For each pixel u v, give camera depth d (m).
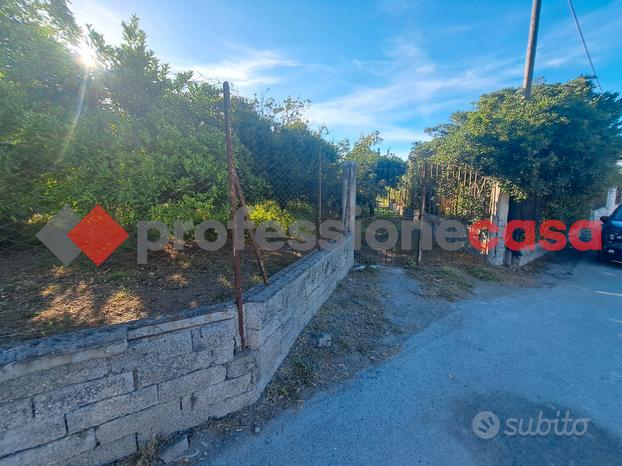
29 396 1.62
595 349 3.47
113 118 2.73
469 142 6.59
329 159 6.74
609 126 7.38
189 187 3.11
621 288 5.70
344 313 4.03
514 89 8.02
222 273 3.61
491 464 2.00
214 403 2.27
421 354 3.28
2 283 2.96
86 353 1.74
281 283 2.94
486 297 5.07
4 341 2.09
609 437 2.23
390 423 2.32
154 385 2.00
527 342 3.60
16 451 1.61
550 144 6.31
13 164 2.09
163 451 1.98
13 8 2.65
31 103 2.41
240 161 3.85
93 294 2.90
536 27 7.05
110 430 1.87
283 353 2.96
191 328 2.11
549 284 5.88
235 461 1.98
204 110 3.78
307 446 2.11
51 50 2.63
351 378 2.84
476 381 2.85
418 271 6.05
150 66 3.18
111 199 2.56
